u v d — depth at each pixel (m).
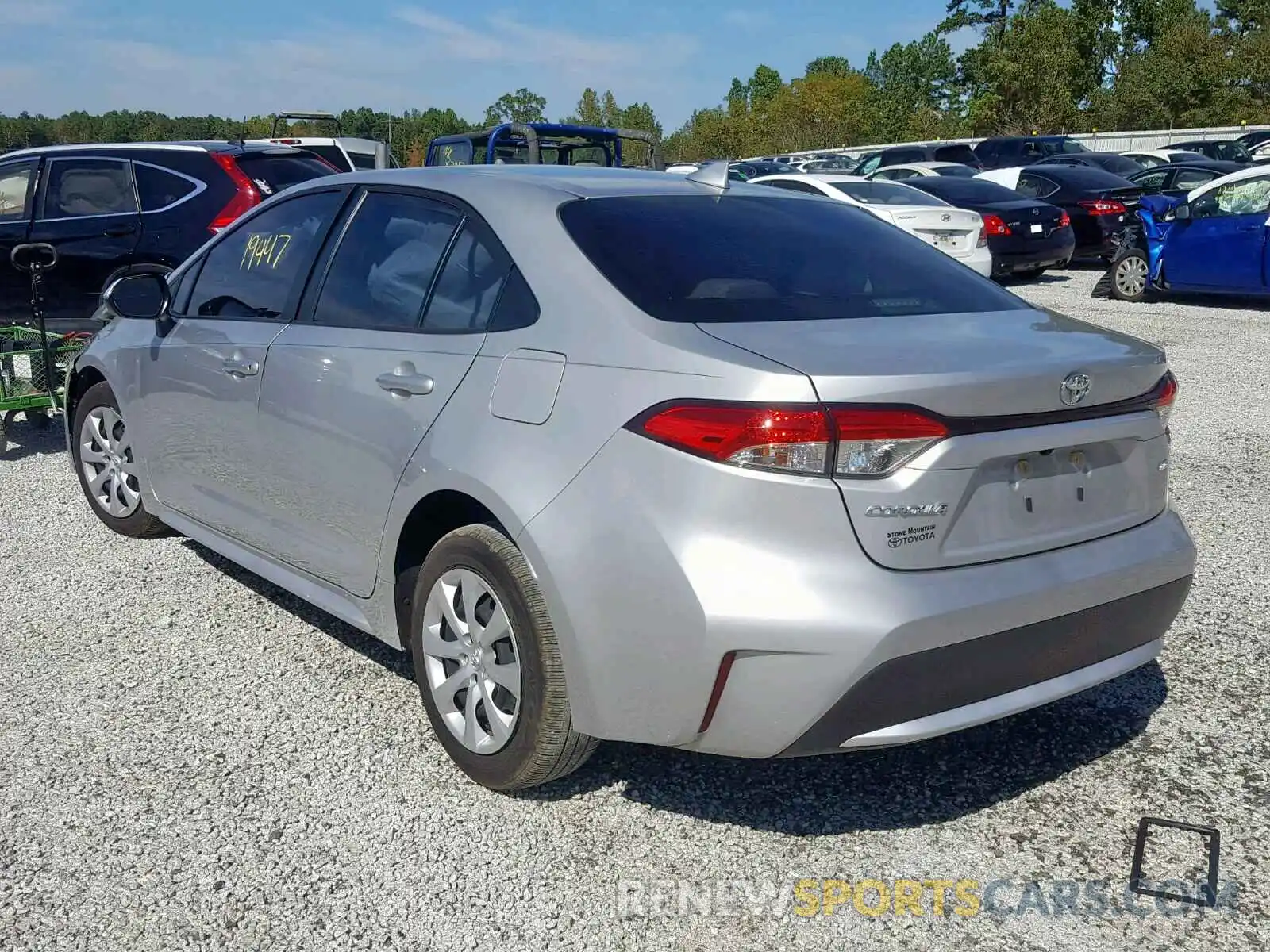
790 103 67.38
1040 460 2.84
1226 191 13.05
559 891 2.80
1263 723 3.63
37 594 4.69
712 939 2.64
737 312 2.96
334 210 4.00
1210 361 9.99
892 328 2.97
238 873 2.86
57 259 8.65
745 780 3.30
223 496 4.32
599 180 3.63
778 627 2.56
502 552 2.97
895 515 2.60
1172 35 56.59
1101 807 3.17
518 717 3.01
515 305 3.15
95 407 5.33
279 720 3.63
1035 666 2.83
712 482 2.61
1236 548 5.23
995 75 59.91
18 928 2.65
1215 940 2.63
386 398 3.38
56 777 3.29
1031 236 15.16
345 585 3.69
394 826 3.06
